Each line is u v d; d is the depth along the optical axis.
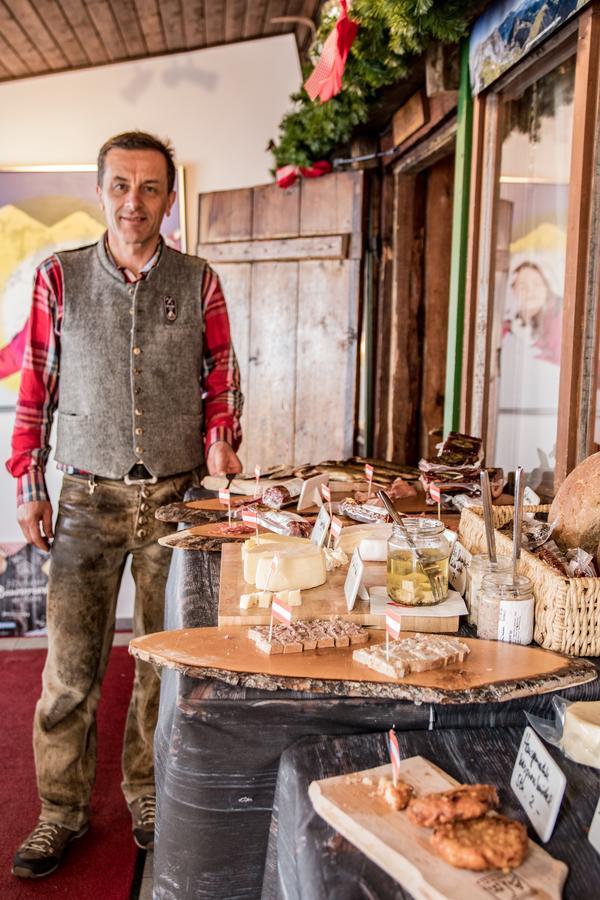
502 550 1.28
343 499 1.95
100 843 2.07
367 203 3.22
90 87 3.68
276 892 0.99
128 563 3.85
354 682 0.99
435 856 0.75
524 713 1.03
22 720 2.76
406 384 3.24
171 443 2.07
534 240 2.18
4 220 3.74
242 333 3.40
